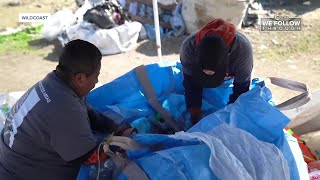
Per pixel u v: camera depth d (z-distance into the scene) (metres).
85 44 2.45
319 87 5.56
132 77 3.46
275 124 2.69
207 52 2.75
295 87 3.18
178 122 3.38
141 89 3.46
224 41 2.81
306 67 6.18
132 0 7.42
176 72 3.55
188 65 3.05
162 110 3.40
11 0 9.31
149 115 3.43
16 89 5.70
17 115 2.53
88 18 6.75
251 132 2.70
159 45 5.09
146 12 7.39
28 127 2.45
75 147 2.42
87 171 2.60
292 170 2.64
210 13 6.90
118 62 6.45
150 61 6.50
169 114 3.39
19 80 5.94
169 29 7.40
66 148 2.41
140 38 7.19
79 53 2.41
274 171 2.43
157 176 2.37
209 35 2.84
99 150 2.48
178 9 7.33
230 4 6.82
